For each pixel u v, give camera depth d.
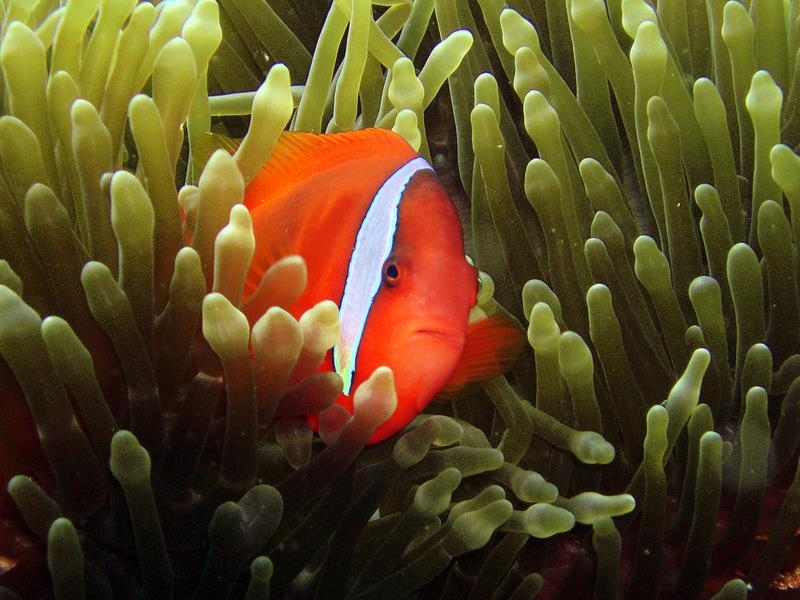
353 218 0.23
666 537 0.27
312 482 0.23
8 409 0.22
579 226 0.29
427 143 0.31
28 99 0.24
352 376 0.23
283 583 0.24
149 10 0.24
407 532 0.24
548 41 0.33
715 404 0.27
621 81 0.30
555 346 0.26
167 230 0.23
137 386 0.22
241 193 0.23
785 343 0.27
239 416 0.22
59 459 0.22
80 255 0.24
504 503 0.24
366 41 0.29
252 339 0.22
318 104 0.30
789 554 0.27
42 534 0.22
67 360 0.21
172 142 0.25
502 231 0.28
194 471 0.23
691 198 0.29
